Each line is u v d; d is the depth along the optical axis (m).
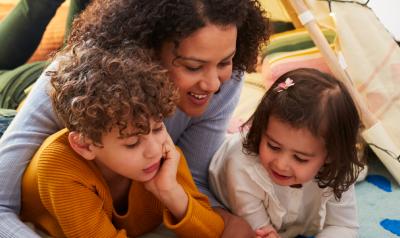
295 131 0.88
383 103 1.41
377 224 1.14
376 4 1.96
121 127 0.72
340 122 0.91
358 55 1.44
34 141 0.84
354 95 1.25
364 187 1.31
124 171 0.78
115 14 0.82
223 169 1.04
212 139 1.07
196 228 0.87
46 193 0.80
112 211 0.89
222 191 1.06
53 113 0.86
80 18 0.90
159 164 0.84
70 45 0.88
